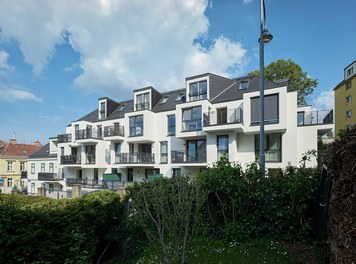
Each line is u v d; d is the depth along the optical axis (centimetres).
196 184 421
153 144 2069
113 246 555
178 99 2138
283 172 550
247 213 518
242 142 1588
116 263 486
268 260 399
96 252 509
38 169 3122
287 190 488
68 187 2489
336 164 307
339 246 279
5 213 315
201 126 1703
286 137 1416
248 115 1484
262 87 671
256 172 524
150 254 466
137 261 461
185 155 1800
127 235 532
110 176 2181
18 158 3828
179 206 351
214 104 1730
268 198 503
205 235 518
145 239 531
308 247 448
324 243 414
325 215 403
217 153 1622
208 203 539
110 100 2542
